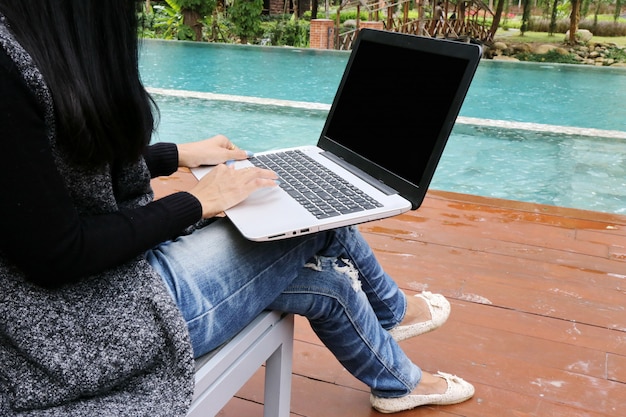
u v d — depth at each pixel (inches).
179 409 30.7
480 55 40.7
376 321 47.9
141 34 29.2
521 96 314.0
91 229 28.6
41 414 28.4
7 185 25.0
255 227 35.6
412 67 47.5
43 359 28.3
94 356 29.2
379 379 49.7
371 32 55.2
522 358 62.0
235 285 36.0
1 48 24.5
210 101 293.7
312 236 39.8
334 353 47.7
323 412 53.9
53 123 26.3
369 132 50.4
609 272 80.6
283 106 285.6
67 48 26.1
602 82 353.7
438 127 42.0
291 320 44.4
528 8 540.1
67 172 28.0
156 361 31.4
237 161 51.3
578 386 57.7
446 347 63.7
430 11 521.7
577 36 529.7
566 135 242.7
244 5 577.3
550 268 81.5
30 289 28.3
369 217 38.8
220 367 35.8
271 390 46.4
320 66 386.9
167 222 32.0
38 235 26.1
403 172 44.2
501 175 191.2
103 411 29.3
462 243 89.2
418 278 78.4
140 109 28.9
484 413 53.7
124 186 34.7
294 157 53.2
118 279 30.7
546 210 103.3
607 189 177.8
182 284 33.9
